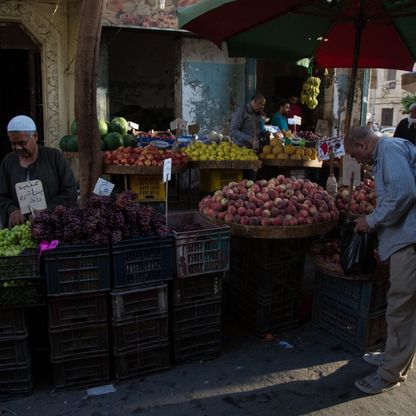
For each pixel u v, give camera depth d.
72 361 3.00
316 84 8.73
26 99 9.47
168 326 3.29
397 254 2.86
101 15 4.30
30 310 3.21
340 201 4.20
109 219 2.93
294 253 3.80
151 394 3.01
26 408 2.86
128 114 11.23
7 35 7.59
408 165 2.77
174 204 7.74
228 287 4.31
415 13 4.65
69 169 3.79
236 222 3.52
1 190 3.68
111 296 2.97
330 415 2.83
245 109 6.99
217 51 8.69
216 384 3.14
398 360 2.97
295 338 3.80
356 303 3.57
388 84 32.78
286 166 6.76
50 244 2.81
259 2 4.56
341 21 5.30
